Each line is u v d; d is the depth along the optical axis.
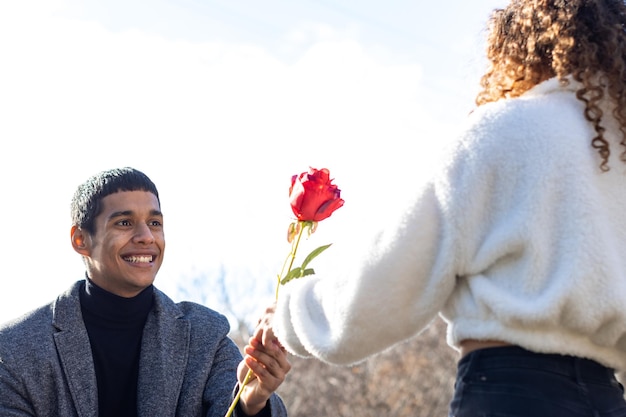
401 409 10.09
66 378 3.06
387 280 1.88
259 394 2.66
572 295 1.78
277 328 2.11
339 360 1.97
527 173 1.84
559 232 1.82
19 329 3.11
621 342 1.87
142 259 3.15
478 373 1.88
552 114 1.90
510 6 2.11
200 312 3.35
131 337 3.18
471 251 1.86
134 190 3.18
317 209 2.39
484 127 1.90
